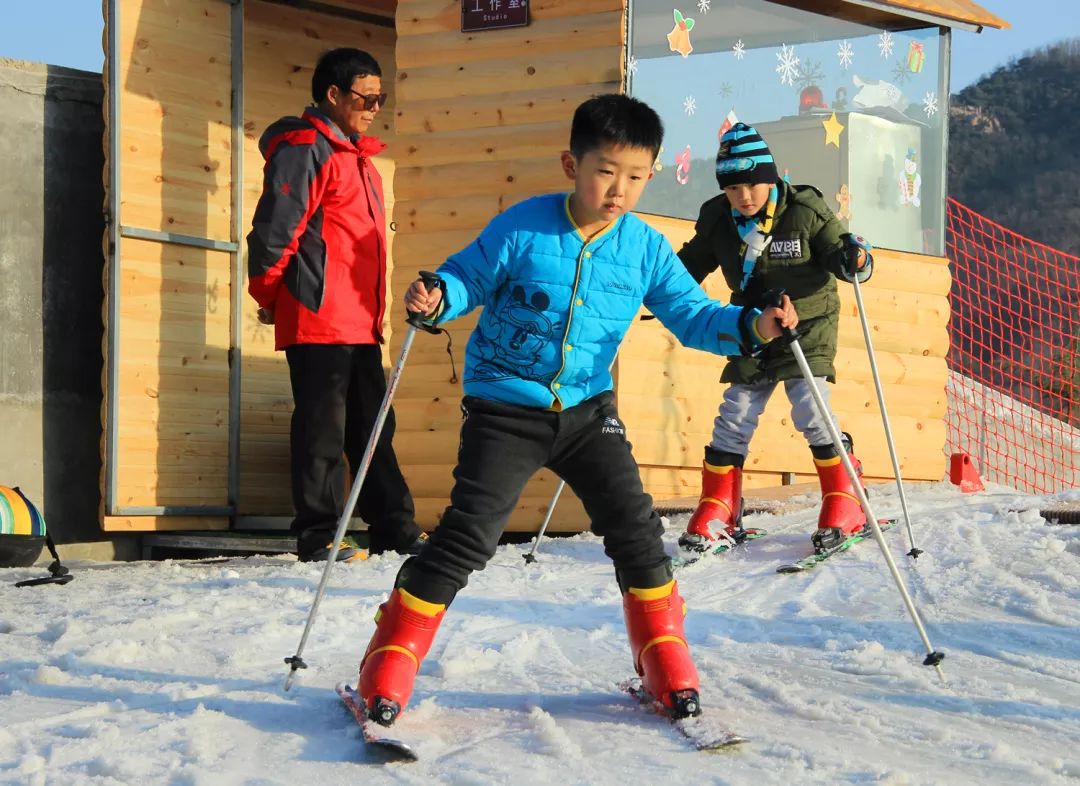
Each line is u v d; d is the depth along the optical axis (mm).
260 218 6234
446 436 7266
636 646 3344
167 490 7492
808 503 6844
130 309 7359
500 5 7164
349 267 6359
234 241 7809
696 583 5246
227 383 7781
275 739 3102
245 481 7848
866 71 8008
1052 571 4996
